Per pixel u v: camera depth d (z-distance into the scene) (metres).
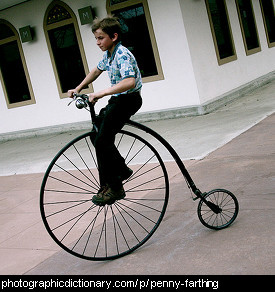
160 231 3.71
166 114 9.63
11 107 12.30
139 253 3.37
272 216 3.46
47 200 5.43
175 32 9.33
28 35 11.12
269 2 13.21
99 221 4.27
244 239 3.17
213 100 9.50
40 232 4.35
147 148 7.08
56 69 11.15
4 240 4.37
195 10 9.62
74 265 3.42
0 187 6.78
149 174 5.55
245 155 5.35
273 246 2.96
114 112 3.22
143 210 4.29
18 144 11.21
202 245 3.24
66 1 10.49
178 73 9.56
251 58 11.77
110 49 3.29
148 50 9.89
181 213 4.00
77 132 10.78
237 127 7.08
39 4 10.88
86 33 10.45
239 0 11.63
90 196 5.24
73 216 4.61
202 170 5.16
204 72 9.68
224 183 4.52
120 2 9.84
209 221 3.64
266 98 9.35
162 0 9.29
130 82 3.11
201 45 9.69
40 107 11.76
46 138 11.04
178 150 6.48
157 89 9.96
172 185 4.87
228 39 10.94
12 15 11.38
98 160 3.33
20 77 11.95
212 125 7.79
